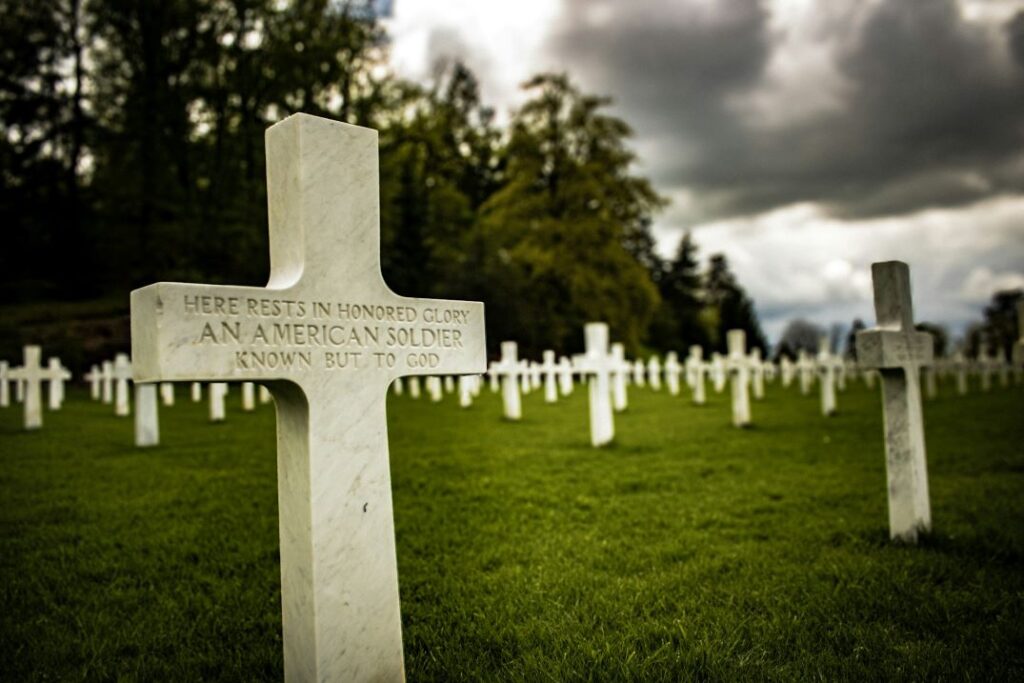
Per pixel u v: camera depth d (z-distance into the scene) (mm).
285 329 2684
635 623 3617
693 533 5402
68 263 34688
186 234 32094
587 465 8578
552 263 35125
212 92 33344
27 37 33438
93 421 14438
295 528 2771
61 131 34375
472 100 61594
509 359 14398
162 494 7035
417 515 6078
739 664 3105
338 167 2904
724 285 85625
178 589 4242
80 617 3795
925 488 5195
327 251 2842
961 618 3609
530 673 3049
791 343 46375
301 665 2740
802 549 4934
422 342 3162
